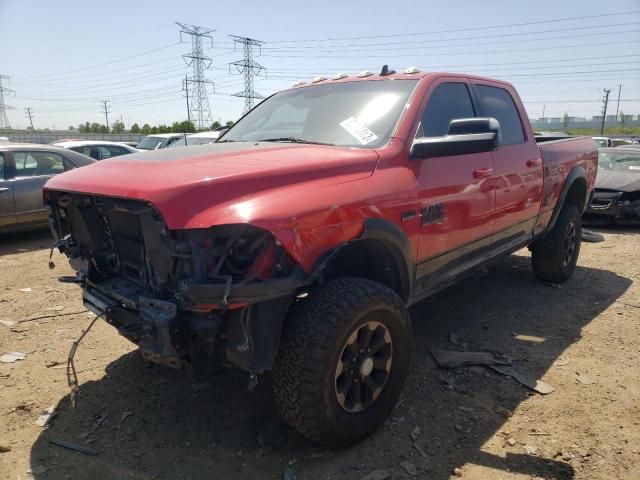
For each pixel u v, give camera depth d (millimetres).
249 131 3963
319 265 2484
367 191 2824
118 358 3854
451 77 3883
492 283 5547
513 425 2953
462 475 2555
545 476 2535
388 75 3811
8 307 4934
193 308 2332
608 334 4195
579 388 3344
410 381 3461
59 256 7156
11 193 8000
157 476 2580
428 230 3279
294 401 2520
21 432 2955
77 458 2727
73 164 8953
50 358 3855
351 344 2674
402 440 2832
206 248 2328
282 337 2562
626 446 2744
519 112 4684
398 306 2861
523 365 3674
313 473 2576
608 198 9000
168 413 3133
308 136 3531
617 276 5852
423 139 3133
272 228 2314
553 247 5266
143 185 2414
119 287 2865
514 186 4234
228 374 3588
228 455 2734
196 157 2816
